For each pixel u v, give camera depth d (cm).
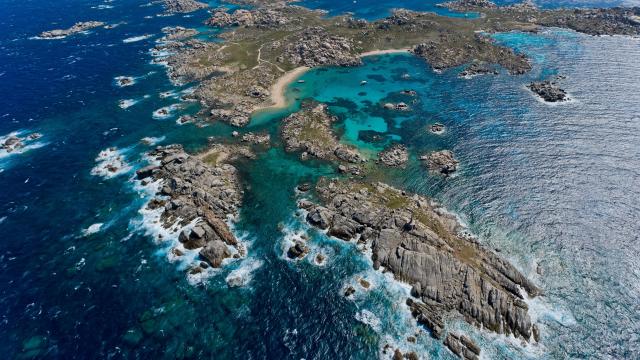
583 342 7106
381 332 7394
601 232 9056
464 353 6981
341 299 7975
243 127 13612
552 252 8669
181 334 7438
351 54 19275
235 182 11088
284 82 16838
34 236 9581
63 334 7450
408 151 12181
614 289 7906
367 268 8538
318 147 12356
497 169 11162
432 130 13138
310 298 8012
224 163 11806
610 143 11938
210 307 7900
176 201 10056
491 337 7212
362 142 12694
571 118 13300
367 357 7038
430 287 7938
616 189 10200
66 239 9475
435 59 18362
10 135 13388
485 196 10244
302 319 7650
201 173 11075
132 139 13088
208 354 7119
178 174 11069
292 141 12681
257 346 7231
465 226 9400
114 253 9081
